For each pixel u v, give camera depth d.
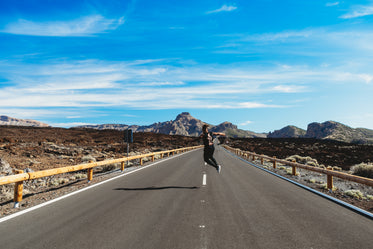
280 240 3.32
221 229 3.74
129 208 4.97
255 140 71.31
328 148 37.47
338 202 5.59
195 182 8.39
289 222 4.11
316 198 6.00
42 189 8.02
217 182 8.41
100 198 5.92
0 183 4.64
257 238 3.38
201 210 4.82
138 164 15.59
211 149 7.81
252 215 4.50
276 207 5.10
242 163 16.69
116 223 4.02
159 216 4.41
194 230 3.68
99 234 3.53
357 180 5.73
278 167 14.08
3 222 4.13
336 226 3.93
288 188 7.37
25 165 14.03
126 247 3.07
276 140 65.69
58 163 15.79
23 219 4.30
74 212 4.71
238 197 6.04
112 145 35.62
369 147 35.97
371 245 3.18
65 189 7.34
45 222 4.11
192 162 16.95
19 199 5.30
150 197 6.01
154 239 3.33
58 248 3.07
